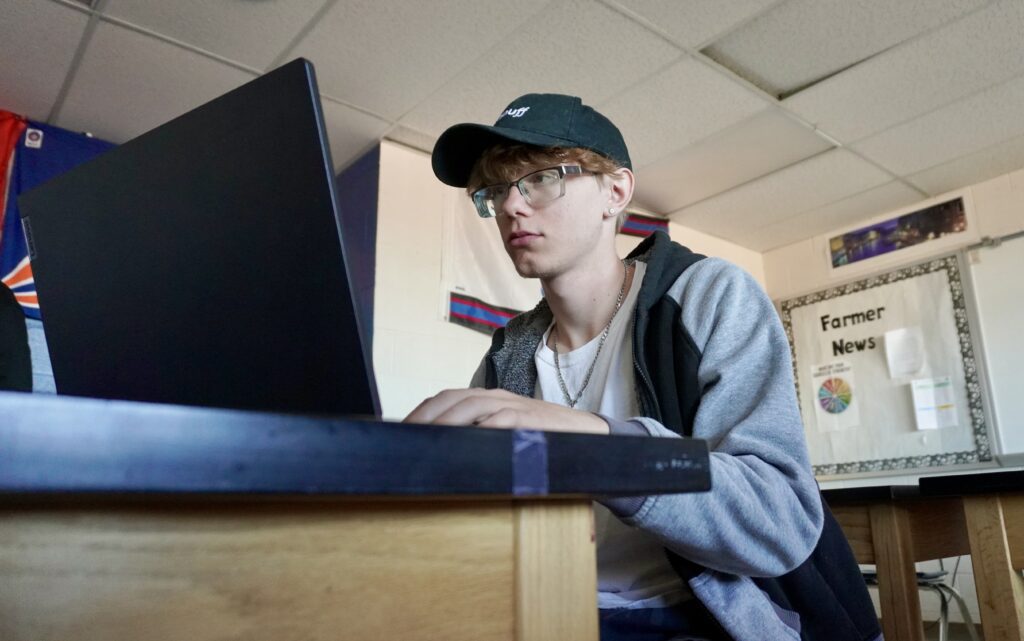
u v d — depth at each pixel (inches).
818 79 112.9
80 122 114.1
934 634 131.1
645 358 33.6
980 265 146.3
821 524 25.9
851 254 167.6
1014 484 42.9
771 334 30.9
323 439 10.8
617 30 98.1
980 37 102.4
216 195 20.4
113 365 23.3
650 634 30.4
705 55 106.0
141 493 9.3
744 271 33.6
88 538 10.8
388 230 123.9
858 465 157.9
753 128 125.0
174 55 99.9
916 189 150.9
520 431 13.2
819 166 139.4
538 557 15.6
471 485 12.3
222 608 11.6
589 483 14.0
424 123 121.1
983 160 138.9
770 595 29.3
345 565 12.9
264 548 12.1
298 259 18.9
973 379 143.9
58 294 24.8
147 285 22.2
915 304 154.8
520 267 38.1
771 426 27.2
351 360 18.1
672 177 143.0
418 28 96.5
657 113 119.5
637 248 41.3
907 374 153.4
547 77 108.4
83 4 89.7
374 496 11.6
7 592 10.1
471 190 40.4
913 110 120.6
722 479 21.8
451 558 14.2
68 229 24.3
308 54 101.6
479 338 130.0
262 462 10.2
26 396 8.8
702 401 29.9
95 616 10.6
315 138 18.5
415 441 11.8
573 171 37.1
